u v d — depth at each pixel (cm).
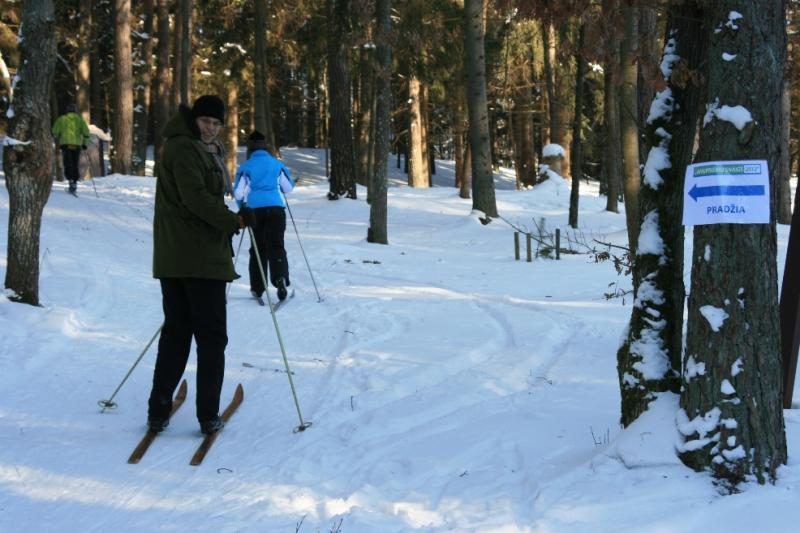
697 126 378
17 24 2395
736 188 329
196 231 448
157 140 2759
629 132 1084
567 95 2853
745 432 330
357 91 3619
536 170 3625
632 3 368
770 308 333
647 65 362
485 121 1798
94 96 3164
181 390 532
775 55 330
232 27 2772
